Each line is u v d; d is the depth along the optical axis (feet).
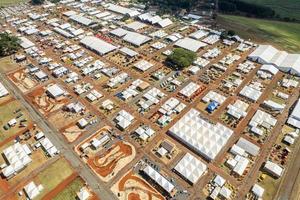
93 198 280.72
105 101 408.46
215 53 524.11
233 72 471.21
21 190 289.33
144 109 393.91
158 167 311.06
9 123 369.30
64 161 320.29
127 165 314.35
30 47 558.56
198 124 358.23
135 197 280.92
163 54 529.45
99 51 531.50
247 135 349.61
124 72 479.41
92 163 317.63
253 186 284.82
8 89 442.91
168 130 354.74
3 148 336.49
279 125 361.92
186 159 314.14
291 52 532.32
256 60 497.87
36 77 468.75
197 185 290.97
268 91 426.10
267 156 320.29
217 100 403.95
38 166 314.14
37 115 388.78
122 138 349.20
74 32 611.88
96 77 464.24
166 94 424.87
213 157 314.35
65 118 383.04
